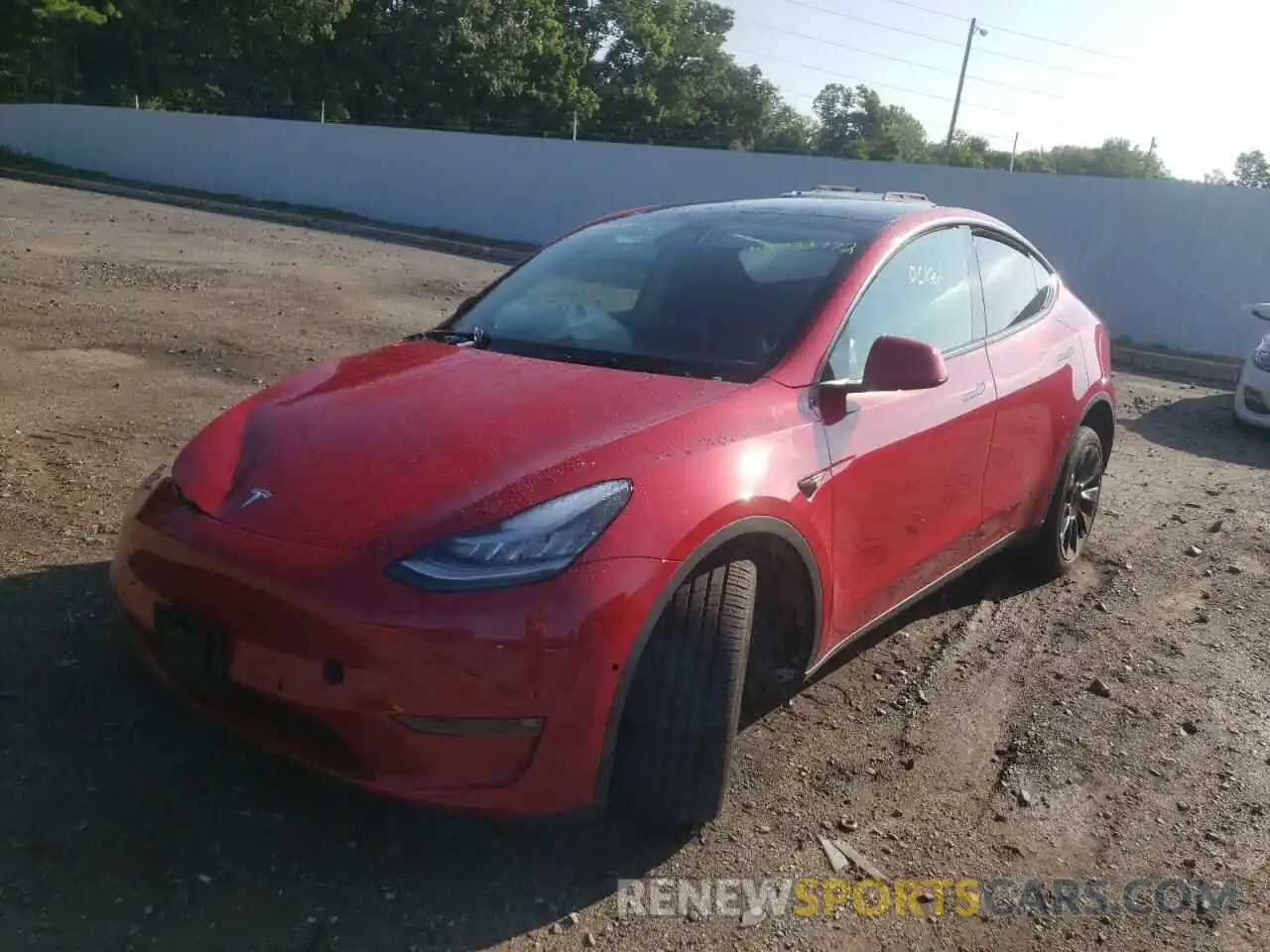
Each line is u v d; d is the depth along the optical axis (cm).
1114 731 381
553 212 2311
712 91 5597
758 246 396
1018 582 516
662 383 328
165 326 927
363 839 292
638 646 269
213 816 293
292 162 2645
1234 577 541
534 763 260
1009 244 480
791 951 266
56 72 3597
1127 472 755
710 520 283
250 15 3681
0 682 341
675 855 297
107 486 519
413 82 4056
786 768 343
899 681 407
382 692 253
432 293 1299
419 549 262
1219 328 1520
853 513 341
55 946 244
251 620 266
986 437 414
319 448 302
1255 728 390
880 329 377
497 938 262
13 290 1034
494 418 306
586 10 4953
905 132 6306
